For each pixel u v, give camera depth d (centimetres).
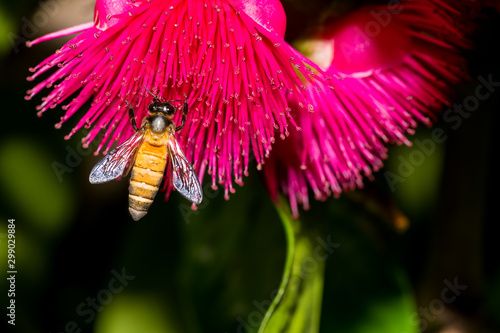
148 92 16
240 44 16
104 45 16
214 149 16
